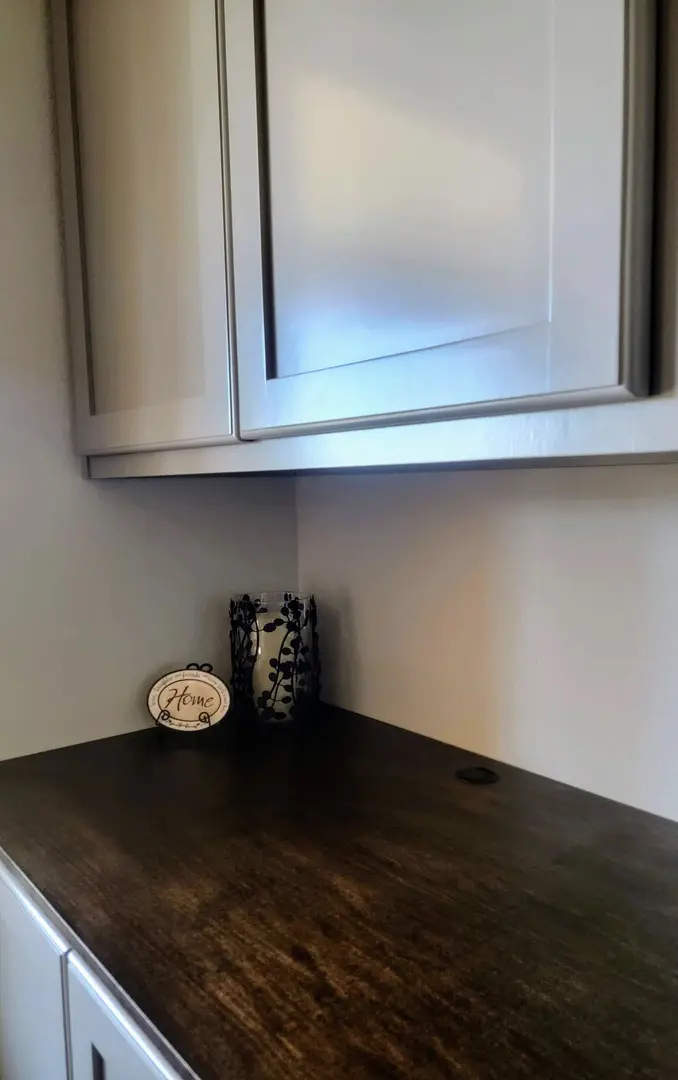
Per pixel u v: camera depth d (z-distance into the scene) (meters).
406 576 1.38
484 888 0.90
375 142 0.78
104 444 1.27
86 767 1.29
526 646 1.18
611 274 0.57
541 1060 0.63
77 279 1.30
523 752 1.21
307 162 0.86
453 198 0.70
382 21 0.76
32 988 0.95
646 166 0.56
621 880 0.91
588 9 0.57
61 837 1.04
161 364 1.12
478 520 1.24
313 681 1.49
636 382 0.57
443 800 1.13
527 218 0.63
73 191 1.28
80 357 1.31
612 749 1.08
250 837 1.03
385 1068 0.62
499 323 0.67
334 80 0.82
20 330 1.30
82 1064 0.82
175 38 1.02
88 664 1.40
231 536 1.55
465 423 0.72
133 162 1.14
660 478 0.99
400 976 0.74
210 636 1.54
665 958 0.77
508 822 1.06
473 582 1.26
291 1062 0.63
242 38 0.92
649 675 1.03
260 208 0.92
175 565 1.48
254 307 0.94
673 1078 0.61
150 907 0.87
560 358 0.60
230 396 0.99
